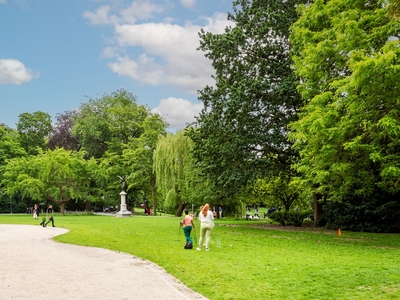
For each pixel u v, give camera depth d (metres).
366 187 20.97
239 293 8.42
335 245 17.17
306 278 9.78
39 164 51.94
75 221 34.56
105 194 59.72
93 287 8.91
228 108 25.08
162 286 9.09
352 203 24.70
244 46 26.94
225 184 25.44
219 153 25.95
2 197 64.38
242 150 25.59
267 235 21.55
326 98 17.38
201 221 15.32
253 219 44.00
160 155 40.66
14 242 18.31
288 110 26.09
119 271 10.97
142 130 60.47
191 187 38.34
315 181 19.00
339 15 18.55
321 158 17.88
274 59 27.22
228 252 14.67
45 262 12.53
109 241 18.44
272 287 8.91
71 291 8.51
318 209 28.36
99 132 59.78
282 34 26.17
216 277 9.97
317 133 16.95
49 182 52.19
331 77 19.17
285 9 27.02
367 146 16.06
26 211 65.75
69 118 65.00
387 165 16.16
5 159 57.50
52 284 9.23
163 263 12.14
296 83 22.48
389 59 13.93
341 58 18.34
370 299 7.82
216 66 28.39
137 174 52.94
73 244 17.67
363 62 14.27
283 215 29.00
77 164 53.88
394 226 23.47
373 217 24.08
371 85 15.29
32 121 69.69
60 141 67.12
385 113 16.20
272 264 11.83
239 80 27.08
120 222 32.81
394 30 16.44
